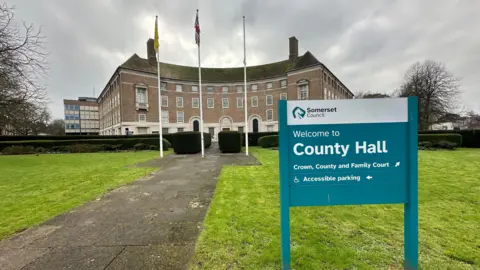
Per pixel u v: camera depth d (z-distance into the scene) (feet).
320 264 7.35
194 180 20.67
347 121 7.10
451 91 108.37
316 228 10.03
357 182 7.14
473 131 55.21
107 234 9.77
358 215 11.52
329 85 124.47
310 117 7.11
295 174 7.15
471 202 13.20
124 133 104.63
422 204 12.85
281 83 125.59
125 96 106.01
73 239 9.36
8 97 39.52
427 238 8.91
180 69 132.67
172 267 7.29
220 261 7.55
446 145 48.39
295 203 7.15
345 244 8.60
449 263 7.31
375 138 7.12
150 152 53.72
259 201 13.93
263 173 23.36
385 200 7.16
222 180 20.16
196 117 130.62
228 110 134.21
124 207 13.39
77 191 17.22
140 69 112.16
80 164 33.12
